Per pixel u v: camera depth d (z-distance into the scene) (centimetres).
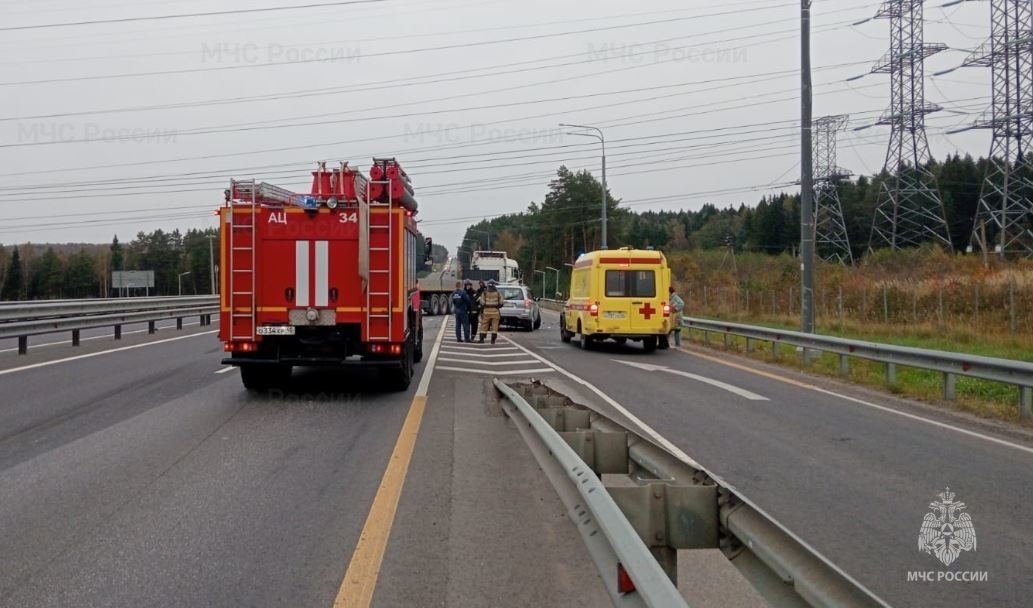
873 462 923
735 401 1398
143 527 650
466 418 1152
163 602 501
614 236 8269
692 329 2923
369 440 995
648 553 340
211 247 7775
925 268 3988
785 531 344
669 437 1062
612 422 648
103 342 2322
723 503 417
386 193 1320
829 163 5828
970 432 1126
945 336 2353
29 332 1898
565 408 741
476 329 2714
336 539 622
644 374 1795
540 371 1822
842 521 688
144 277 6569
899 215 5728
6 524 656
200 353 2022
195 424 1092
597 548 409
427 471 838
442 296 5012
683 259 5944
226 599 506
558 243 8425
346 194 1324
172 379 1535
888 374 1584
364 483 789
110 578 541
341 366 1318
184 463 868
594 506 408
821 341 1844
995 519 700
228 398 1316
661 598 301
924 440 1062
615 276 2333
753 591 527
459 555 588
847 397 1459
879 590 536
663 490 420
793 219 8688
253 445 961
